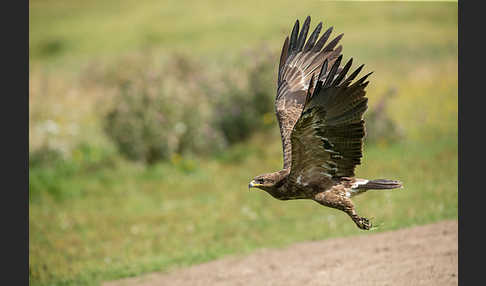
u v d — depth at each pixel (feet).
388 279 47.83
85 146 98.73
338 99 30.86
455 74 122.52
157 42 181.78
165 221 72.49
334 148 33.01
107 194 82.69
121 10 228.22
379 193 70.74
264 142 94.12
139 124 90.17
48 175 88.22
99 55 178.19
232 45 162.50
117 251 65.10
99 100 101.50
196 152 93.25
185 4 219.82
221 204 75.77
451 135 91.30
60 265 62.03
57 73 164.04
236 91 96.27
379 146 88.22
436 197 66.28
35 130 110.01
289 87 40.42
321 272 52.03
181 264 60.08
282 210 71.92
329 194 34.68
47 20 225.15
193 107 93.04
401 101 110.01
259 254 59.93
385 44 149.79
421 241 54.80
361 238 58.90
